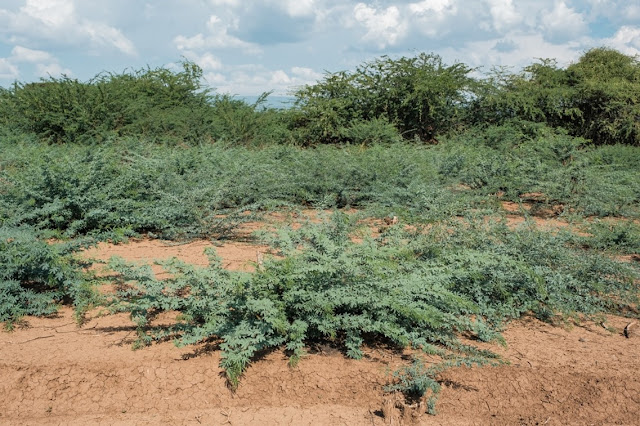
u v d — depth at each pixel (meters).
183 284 5.08
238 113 19.86
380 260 5.19
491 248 6.39
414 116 21.95
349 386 4.33
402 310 4.71
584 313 5.74
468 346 4.81
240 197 9.84
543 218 10.29
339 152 13.52
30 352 4.55
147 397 4.15
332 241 5.68
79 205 7.93
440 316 4.95
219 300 4.93
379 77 21.73
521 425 4.06
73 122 17.42
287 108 21.52
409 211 8.83
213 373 4.35
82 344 4.72
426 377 4.27
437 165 12.41
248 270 6.48
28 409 4.02
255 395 4.22
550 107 21.83
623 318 5.81
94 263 6.68
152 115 18.94
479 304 5.60
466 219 7.20
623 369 4.61
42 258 5.53
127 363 4.38
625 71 25.09
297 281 4.94
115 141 15.72
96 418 3.95
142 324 4.81
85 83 18.88
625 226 8.03
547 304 5.77
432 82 21.03
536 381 4.44
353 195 10.94
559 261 6.41
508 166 11.64
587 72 23.92
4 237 5.70
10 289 5.34
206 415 4.00
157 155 11.41
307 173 11.34
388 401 4.03
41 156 9.70
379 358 4.70
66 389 4.18
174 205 8.40
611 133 21.58
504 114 22.11
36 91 18.02
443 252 6.02
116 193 8.49
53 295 5.48
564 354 4.87
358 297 4.74
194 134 18.31
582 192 10.79
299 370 4.44
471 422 4.06
